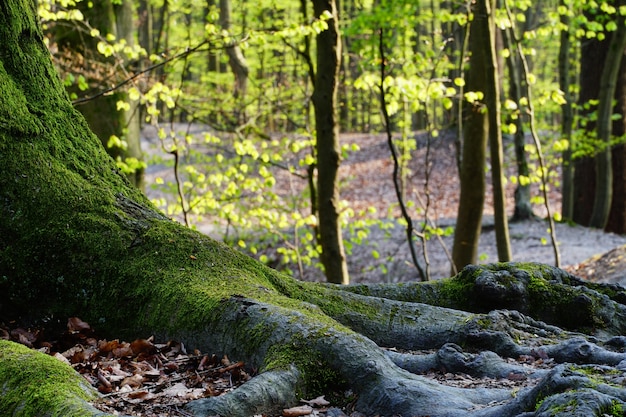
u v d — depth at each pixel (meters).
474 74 12.62
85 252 5.25
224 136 20.09
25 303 5.25
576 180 21.59
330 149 10.87
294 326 4.26
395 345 5.05
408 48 13.77
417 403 3.69
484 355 4.35
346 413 3.87
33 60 5.80
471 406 3.59
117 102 11.31
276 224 14.88
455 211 24.48
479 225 12.81
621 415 2.91
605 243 18.75
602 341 4.93
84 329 5.09
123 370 4.46
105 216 5.39
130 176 13.05
